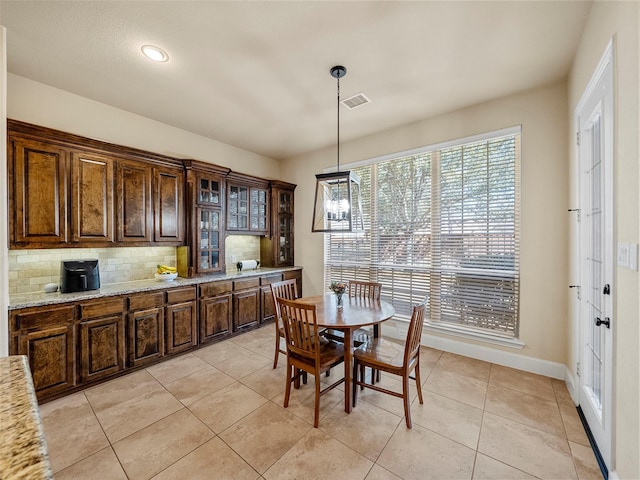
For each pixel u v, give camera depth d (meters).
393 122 3.42
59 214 2.46
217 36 1.99
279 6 1.72
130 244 2.93
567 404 2.20
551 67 2.35
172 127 3.56
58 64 2.30
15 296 2.40
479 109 2.97
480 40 2.04
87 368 2.44
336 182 2.58
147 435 1.88
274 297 2.85
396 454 1.71
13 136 2.22
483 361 2.96
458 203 3.14
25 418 0.65
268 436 1.87
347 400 2.11
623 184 1.37
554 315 2.61
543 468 1.61
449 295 3.21
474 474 1.57
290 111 3.16
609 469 1.48
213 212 3.72
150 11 1.76
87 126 2.85
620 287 1.41
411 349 2.01
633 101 1.27
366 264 3.91
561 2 1.71
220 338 3.52
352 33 1.96
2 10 1.73
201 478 1.55
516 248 2.81
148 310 2.84
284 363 2.95
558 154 2.56
